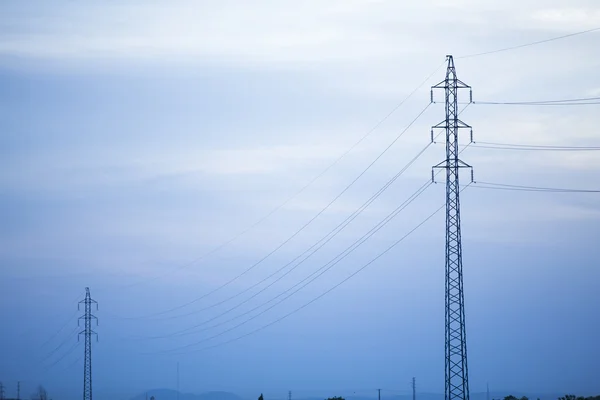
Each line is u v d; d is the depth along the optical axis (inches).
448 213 3353.8
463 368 3203.7
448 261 3302.2
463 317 3243.1
